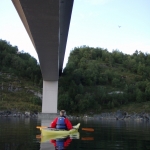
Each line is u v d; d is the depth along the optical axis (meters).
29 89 72.56
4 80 75.69
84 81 80.31
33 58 91.38
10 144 8.86
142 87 79.75
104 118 57.72
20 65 84.56
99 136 12.16
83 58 96.88
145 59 109.81
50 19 15.47
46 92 44.56
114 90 78.31
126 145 9.11
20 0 12.88
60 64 46.69
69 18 18.11
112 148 8.36
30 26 16.83
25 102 64.19
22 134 12.35
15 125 19.77
